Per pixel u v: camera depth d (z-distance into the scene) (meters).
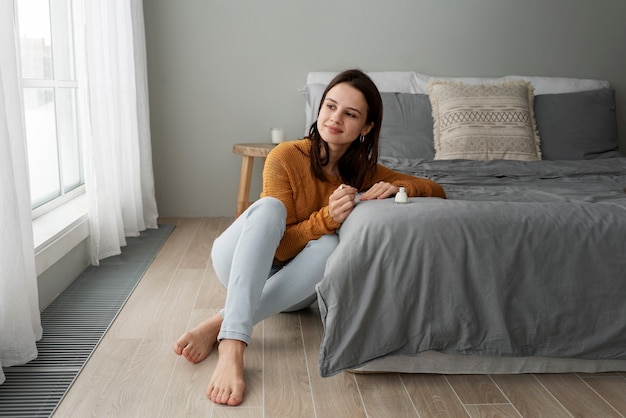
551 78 4.06
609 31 4.25
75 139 3.44
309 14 4.10
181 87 4.12
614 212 1.90
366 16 4.12
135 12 3.61
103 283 2.77
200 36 4.07
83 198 3.33
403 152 3.51
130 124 3.46
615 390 1.87
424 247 1.81
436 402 1.79
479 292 1.82
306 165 2.18
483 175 3.02
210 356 2.05
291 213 2.15
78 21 2.81
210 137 4.19
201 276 2.90
